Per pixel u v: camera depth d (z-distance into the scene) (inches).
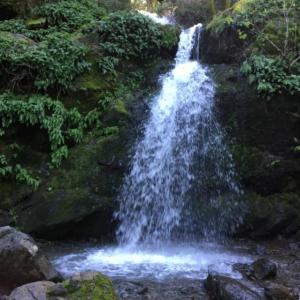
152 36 426.3
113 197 340.8
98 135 362.6
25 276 214.5
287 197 353.7
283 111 350.0
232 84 370.9
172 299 219.6
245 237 342.6
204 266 274.5
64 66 367.2
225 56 413.1
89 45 402.0
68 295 175.2
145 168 354.9
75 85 372.8
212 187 350.3
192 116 371.6
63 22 461.7
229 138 358.6
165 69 418.6
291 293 218.5
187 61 447.8
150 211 347.3
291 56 365.1
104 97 379.9
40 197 333.1
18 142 353.7
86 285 180.9
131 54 412.8
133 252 309.9
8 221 325.4
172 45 440.1
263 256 302.8
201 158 357.1
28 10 479.5
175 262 283.3
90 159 349.7
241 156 354.0
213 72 394.9
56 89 369.1
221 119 362.6
